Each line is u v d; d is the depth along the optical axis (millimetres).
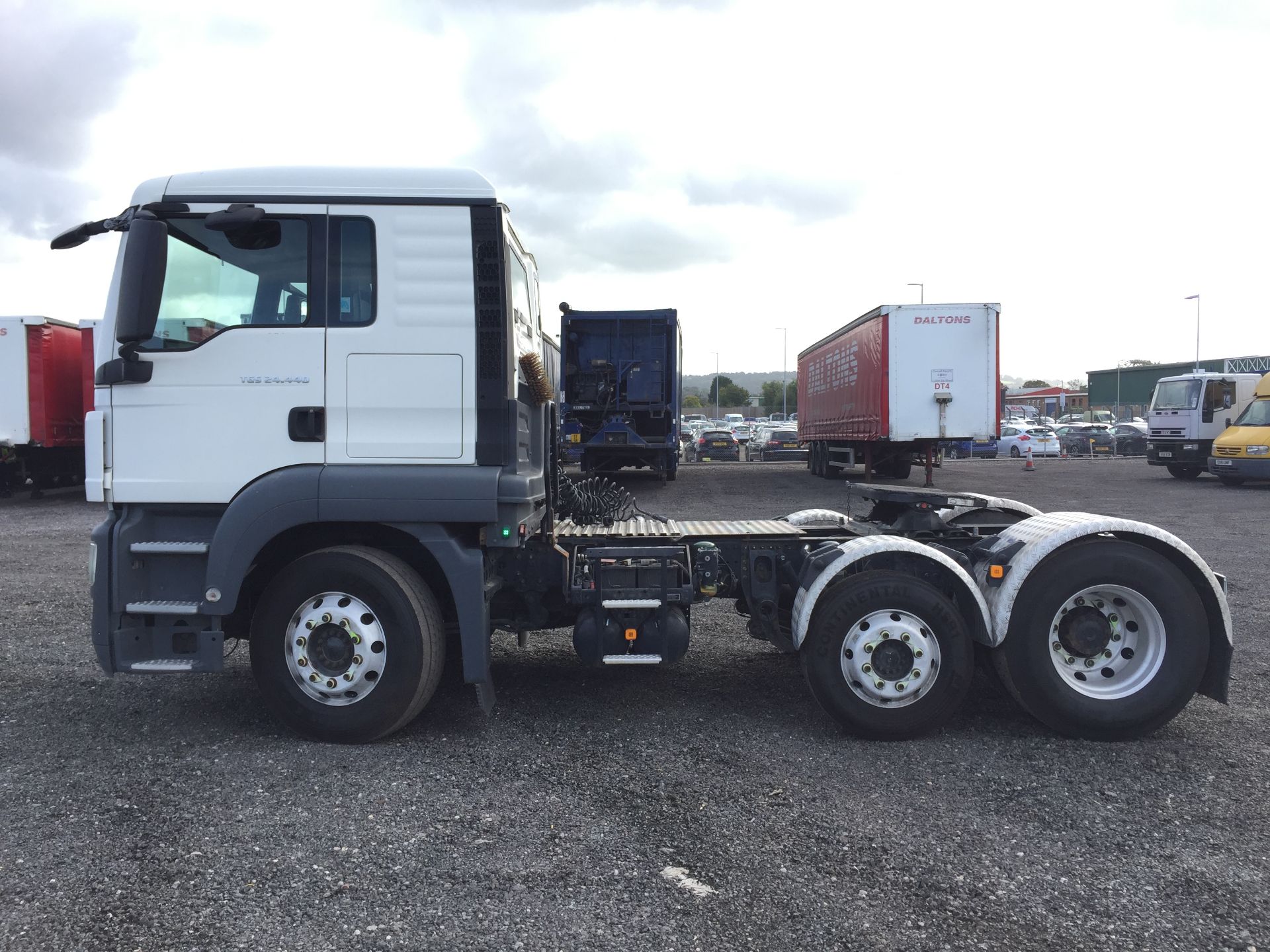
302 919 2820
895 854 3279
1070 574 4457
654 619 4816
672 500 17047
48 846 3318
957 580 4594
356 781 3957
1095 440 42531
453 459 4406
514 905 2912
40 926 2777
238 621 4773
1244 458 19453
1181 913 2871
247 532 4309
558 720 4844
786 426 41656
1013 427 40875
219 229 4113
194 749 4363
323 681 4395
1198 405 21891
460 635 4453
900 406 17547
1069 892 3000
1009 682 4547
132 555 4426
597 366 19844
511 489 4336
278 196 4387
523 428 4734
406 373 4398
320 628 4391
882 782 3975
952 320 17406
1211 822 3561
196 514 4500
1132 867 3182
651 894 2988
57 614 7617
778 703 5156
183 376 4398
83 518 15367
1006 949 2666
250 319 4410
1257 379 22109
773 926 2795
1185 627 4438
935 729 4574
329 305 4406
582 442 19484
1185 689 4438
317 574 4359
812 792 3861
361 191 4387
